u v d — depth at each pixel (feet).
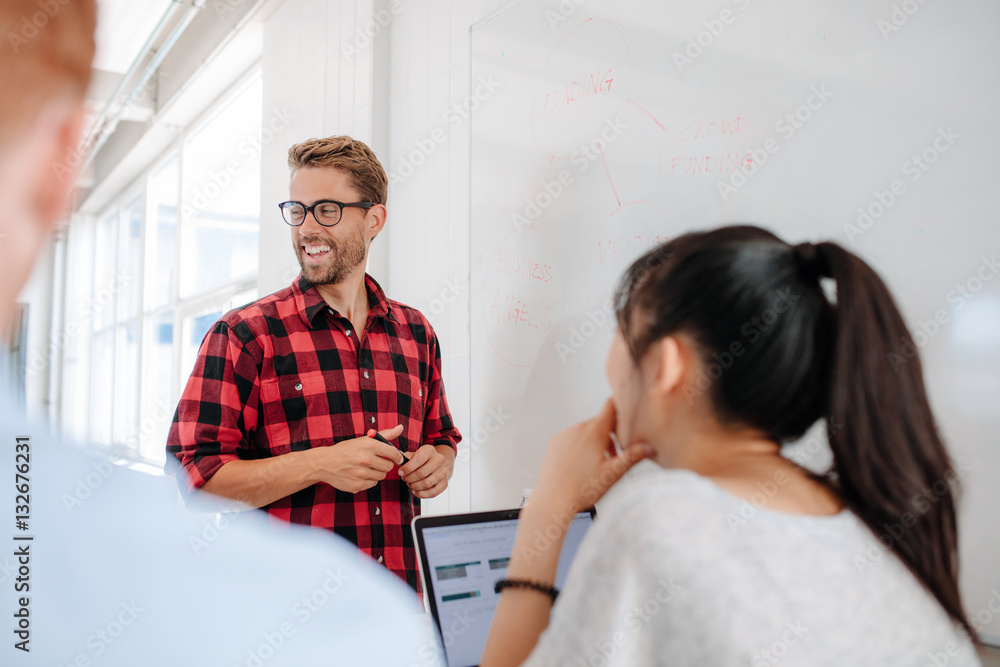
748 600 1.63
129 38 11.35
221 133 14.52
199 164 15.19
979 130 3.03
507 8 6.06
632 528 1.73
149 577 0.74
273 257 10.08
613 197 4.93
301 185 5.00
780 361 1.95
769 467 2.00
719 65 4.21
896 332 2.02
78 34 0.58
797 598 1.67
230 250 14.26
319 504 4.54
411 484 4.59
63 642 0.68
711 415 2.01
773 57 3.91
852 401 1.95
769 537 1.74
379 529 4.68
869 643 1.74
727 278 1.98
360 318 5.26
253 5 10.21
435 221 7.03
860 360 1.96
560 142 5.41
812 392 2.00
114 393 20.27
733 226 2.19
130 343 20.29
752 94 4.01
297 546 0.89
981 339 2.99
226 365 4.53
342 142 5.15
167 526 0.78
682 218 4.42
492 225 6.13
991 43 3.00
